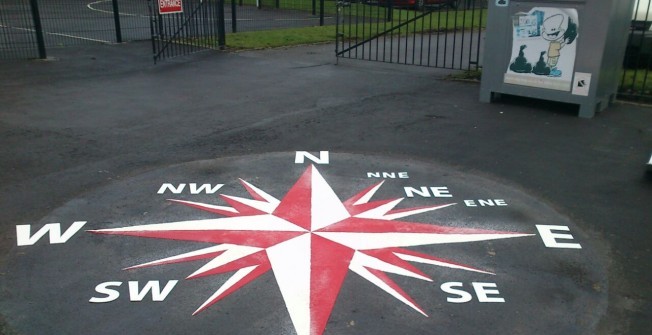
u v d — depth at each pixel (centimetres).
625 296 366
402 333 325
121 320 335
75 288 367
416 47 1507
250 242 423
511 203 502
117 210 479
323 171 571
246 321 334
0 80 988
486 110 817
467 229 451
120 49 1340
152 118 764
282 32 1661
